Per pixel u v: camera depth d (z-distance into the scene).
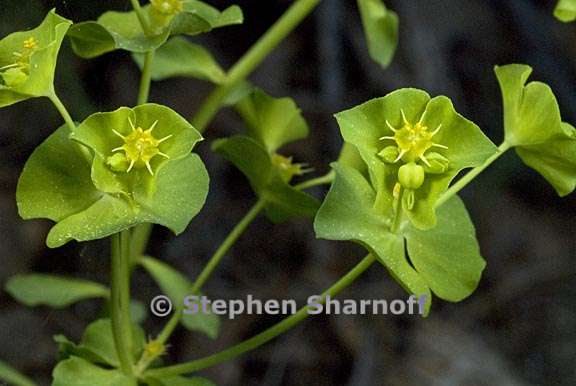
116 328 0.17
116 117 0.16
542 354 0.31
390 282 0.31
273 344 0.29
